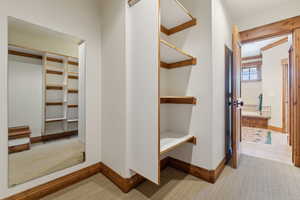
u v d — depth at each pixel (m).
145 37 1.32
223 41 2.04
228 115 2.33
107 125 1.75
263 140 3.37
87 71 1.75
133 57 1.46
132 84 1.48
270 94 4.45
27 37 1.41
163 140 1.60
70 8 1.61
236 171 1.91
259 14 2.39
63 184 1.53
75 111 1.79
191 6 1.78
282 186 1.59
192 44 1.78
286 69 4.03
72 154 1.69
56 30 1.50
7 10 1.22
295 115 2.11
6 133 1.23
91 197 1.39
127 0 1.46
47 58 1.56
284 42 4.04
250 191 1.49
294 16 2.11
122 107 1.51
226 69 2.25
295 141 2.08
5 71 1.22
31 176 1.38
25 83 1.41
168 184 1.60
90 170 1.76
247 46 4.66
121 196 1.41
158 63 1.22
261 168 2.00
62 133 1.68
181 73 1.90
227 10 2.22
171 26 1.93
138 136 1.42
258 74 5.66
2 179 1.20
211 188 1.54
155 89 1.25
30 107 1.46
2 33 1.21
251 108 5.77
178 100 1.93
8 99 1.25
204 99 1.68
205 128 1.67
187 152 1.83
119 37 1.54
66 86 1.72
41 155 1.50
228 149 2.31
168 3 1.43
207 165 1.66
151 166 1.28
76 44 1.73
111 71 1.68
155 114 1.25
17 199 1.26
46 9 1.44
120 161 1.54
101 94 1.87
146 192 1.46
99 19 1.87
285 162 2.19
